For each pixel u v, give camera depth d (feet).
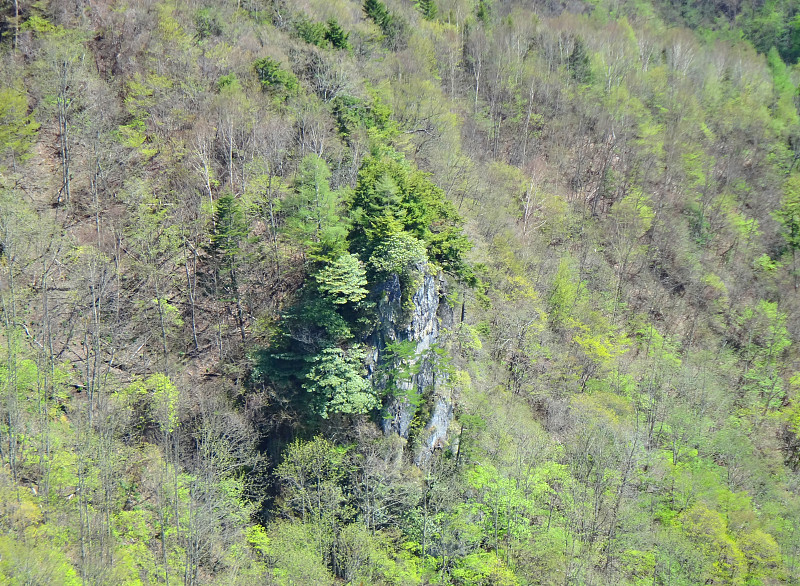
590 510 148.25
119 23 228.43
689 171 291.17
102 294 168.66
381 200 166.81
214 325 174.91
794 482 182.60
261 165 193.36
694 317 246.27
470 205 227.61
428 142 238.89
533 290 206.28
